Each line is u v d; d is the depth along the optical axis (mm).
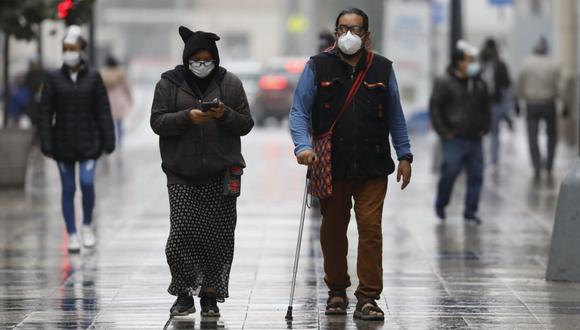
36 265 26328
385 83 20250
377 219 20312
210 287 20391
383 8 114250
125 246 29219
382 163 20344
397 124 20594
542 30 75000
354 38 19734
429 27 60375
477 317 20594
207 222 20000
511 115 74312
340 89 20156
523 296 22734
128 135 83625
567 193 24438
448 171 34031
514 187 44688
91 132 28422
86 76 28375
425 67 60781
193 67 19672
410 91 77500
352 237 30750
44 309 21219
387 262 26984
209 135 19828
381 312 20297
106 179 48312
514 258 27766
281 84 92688
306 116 20234
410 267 26312
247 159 58094
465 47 33750
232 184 19922
